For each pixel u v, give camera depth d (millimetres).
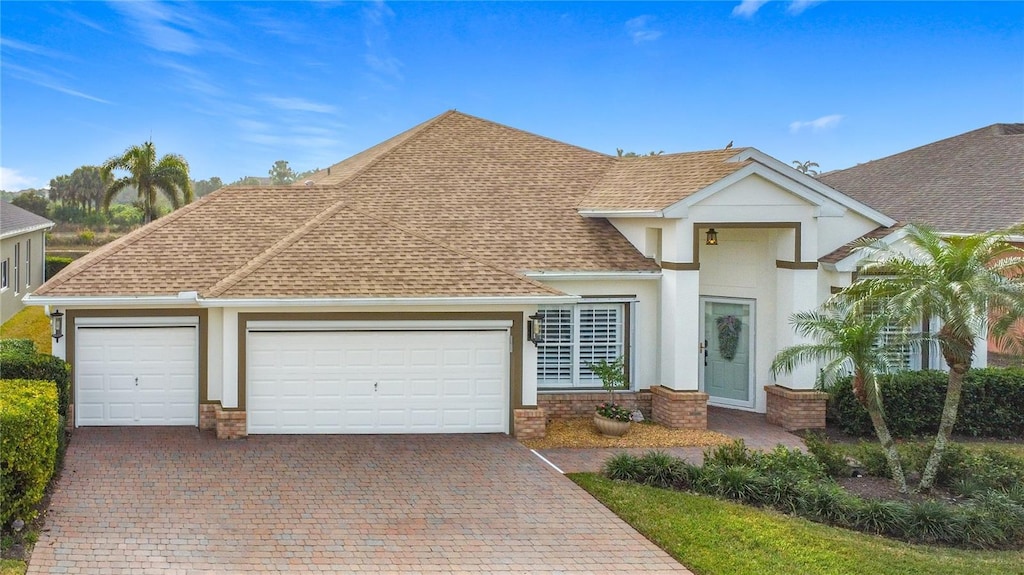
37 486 12172
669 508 13977
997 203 25656
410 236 20344
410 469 16156
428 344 18812
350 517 13438
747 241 22172
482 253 21203
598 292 21047
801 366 20688
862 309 15914
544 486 15289
